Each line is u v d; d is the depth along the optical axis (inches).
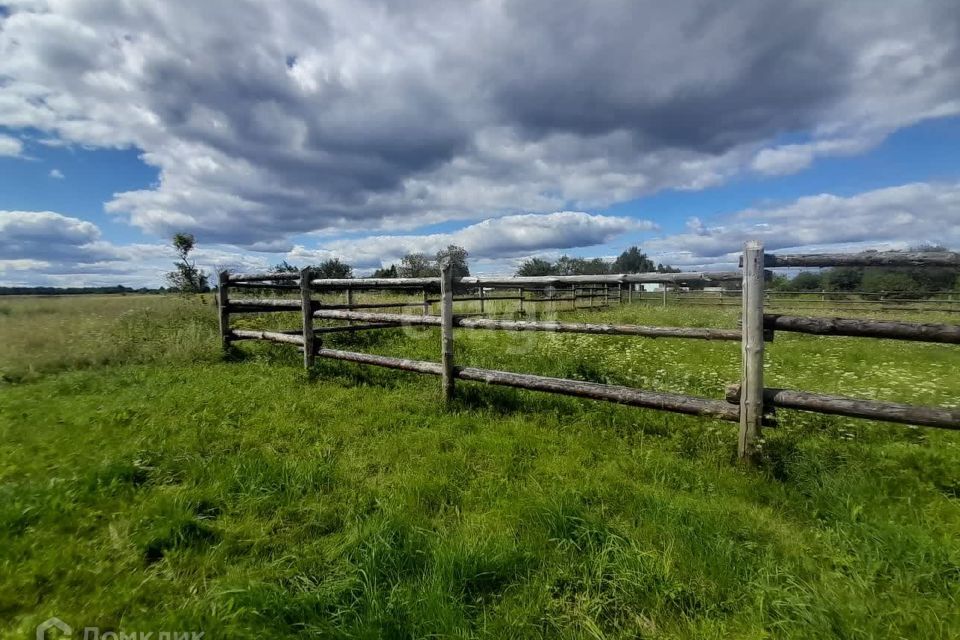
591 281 150.5
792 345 325.4
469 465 118.0
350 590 70.4
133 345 281.4
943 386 180.7
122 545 81.0
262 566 77.4
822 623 61.2
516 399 170.9
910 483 101.1
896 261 105.7
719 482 105.4
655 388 185.9
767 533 84.5
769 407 114.0
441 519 92.2
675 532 82.5
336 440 136.9
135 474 108.8
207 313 410.9
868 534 81.1
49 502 92.0
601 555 76.5
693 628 63.3
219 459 118.8
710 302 825.5
